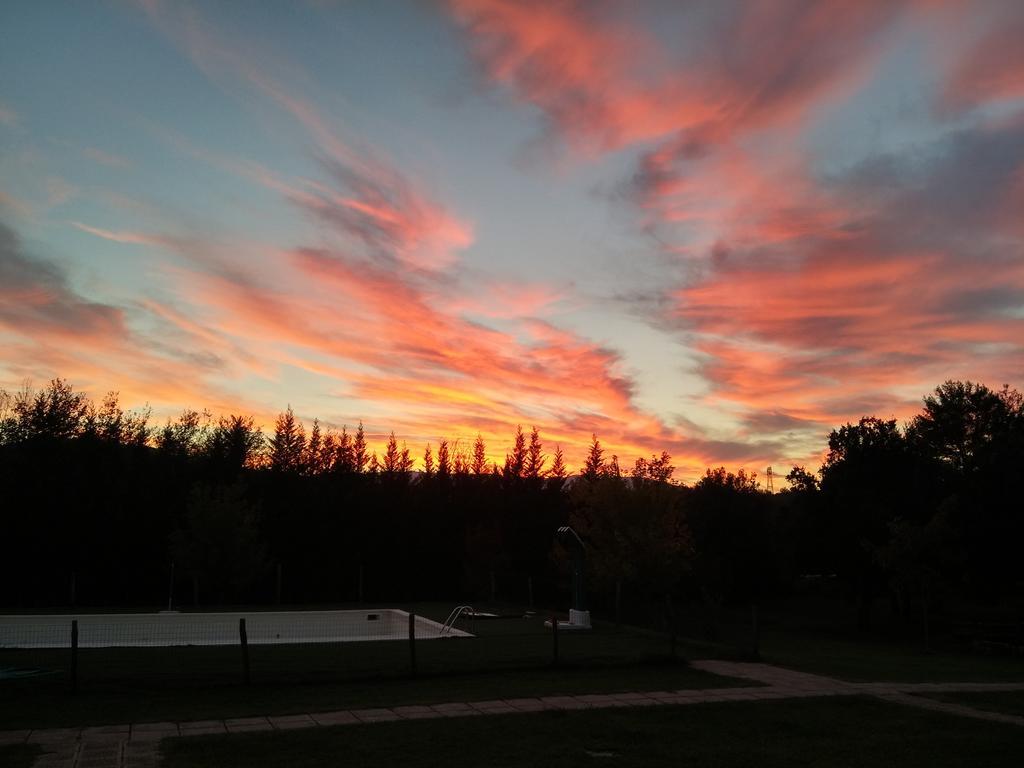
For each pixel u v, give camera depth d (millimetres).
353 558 41750
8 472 34781
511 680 12406
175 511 37062
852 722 9820
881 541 37188
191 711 9703
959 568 35594
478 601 37312
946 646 28609
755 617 15977
